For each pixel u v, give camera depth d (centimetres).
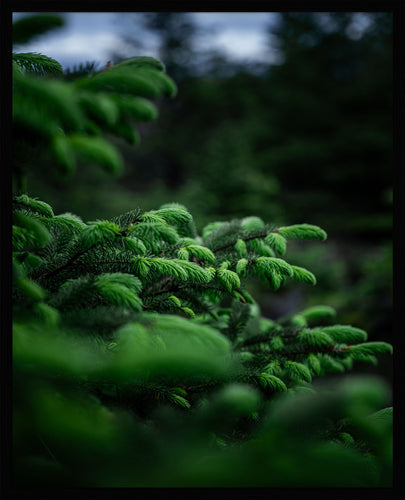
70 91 73
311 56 743
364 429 64
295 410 55
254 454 53
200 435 59
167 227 81
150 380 81
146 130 769
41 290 76
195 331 68
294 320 109
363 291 282
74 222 86
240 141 465
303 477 52
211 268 90
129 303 76
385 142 605
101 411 71
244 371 86
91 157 74
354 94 668
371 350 93
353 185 633
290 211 494
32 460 68
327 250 455
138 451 57
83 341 73
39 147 77
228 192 383
